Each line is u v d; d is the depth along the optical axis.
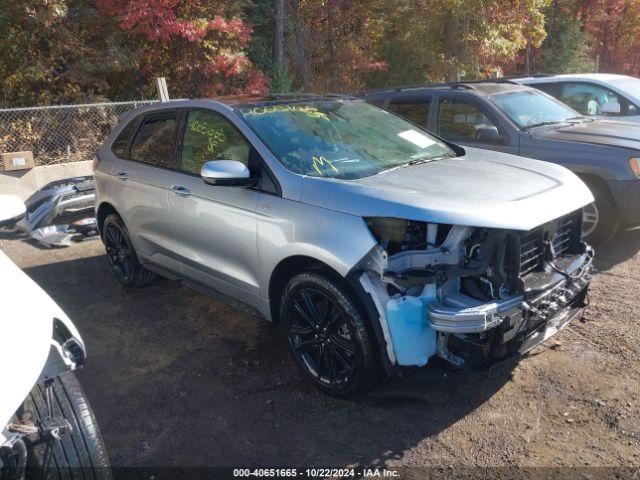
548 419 3.36
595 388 3.61
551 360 3.96
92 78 11.91
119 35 12.19
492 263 3.21
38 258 7.05
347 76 16.50
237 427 3.48
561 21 23.97
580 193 3.75
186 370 4.17
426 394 3.68
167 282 5.96
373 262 3.23
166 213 4.72
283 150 3.94
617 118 8.57
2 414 2.06
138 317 5.14
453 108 6.98
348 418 3.49
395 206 3.22
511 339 3.29
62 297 5.73
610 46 26.44
